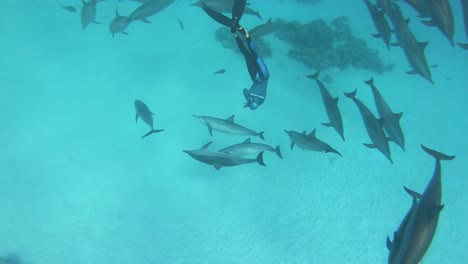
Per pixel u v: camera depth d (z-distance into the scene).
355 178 9.36
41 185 8.12
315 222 8.22
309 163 9.56
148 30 14.01
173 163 9.06
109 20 14.29
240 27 3.58
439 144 11.02
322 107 11.51
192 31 14.40
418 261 2.00
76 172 8.52
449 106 13.07
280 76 12.58
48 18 13.66
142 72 11.81
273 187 8.82
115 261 7.04
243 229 7.88
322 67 13.37
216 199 8.38
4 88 10.38
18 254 6.83
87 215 7.70
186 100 10.94
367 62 14.20
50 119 9.76
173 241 7.49
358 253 7.77
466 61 16.41
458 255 7.86
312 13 18.45
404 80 14.24
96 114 10.12
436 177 2.21
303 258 7.54
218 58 12.97
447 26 2.85
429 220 2.01
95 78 11.31
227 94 11.40
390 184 9.35
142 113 6.53
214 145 9.59
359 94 12.68
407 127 11.66
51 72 11.27
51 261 6.85
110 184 8.37
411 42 3.96
